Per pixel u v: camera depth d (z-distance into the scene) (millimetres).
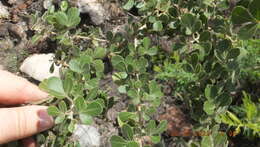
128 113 154
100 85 248
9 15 306
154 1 190
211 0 188
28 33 293
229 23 174
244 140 215
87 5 270
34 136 179
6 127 161
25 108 164
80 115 134
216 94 150
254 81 209
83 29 276
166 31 200
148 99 159
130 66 166
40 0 302
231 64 157
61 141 155
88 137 231
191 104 195
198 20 167
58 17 165
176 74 200
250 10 98
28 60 276
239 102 219
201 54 168
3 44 294
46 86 135
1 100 203
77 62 158
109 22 272
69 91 136
